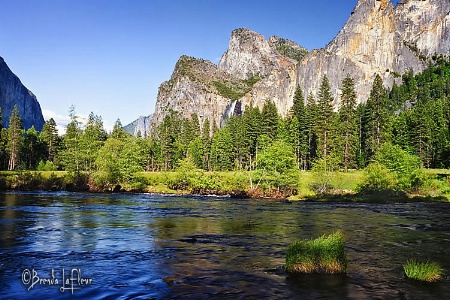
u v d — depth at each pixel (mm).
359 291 12023
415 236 23125
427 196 57219
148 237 22266
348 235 23453
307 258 14422
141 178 76125
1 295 11656
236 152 127062
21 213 33219
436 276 13438
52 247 19031
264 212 38188
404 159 64188
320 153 91438
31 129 136625
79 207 39719
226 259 16641
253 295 11641
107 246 19453
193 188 72000
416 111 120250
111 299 11336
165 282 13109
